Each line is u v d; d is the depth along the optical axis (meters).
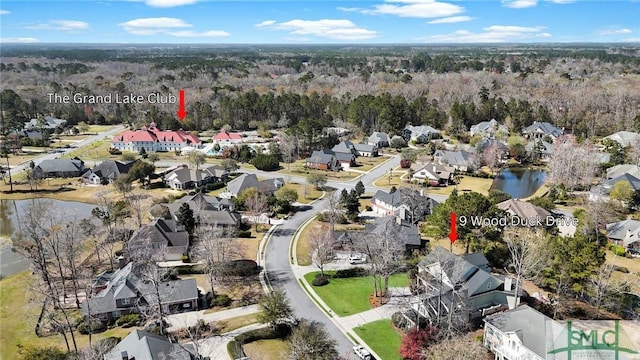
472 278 61.34
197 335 54.03
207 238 71.00
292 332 56.34
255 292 68.25
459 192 114.56
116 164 127.94
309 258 79.38
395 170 137.75
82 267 74.44
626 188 95.50
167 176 121.00
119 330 58.88
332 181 126.50
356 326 59.50
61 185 122.75
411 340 52.28
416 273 70.19
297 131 155.62
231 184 113.06
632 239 77.75
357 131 183.25
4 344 56.34
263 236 88.81
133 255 72.25
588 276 59.72
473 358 46.12
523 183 123.88
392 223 80.81
